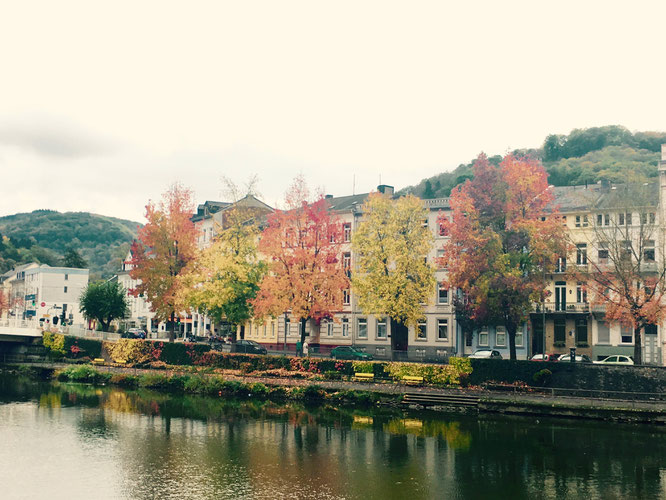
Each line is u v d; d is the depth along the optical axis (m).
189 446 38.88
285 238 61.47
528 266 52.09
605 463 35.56
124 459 35.91
